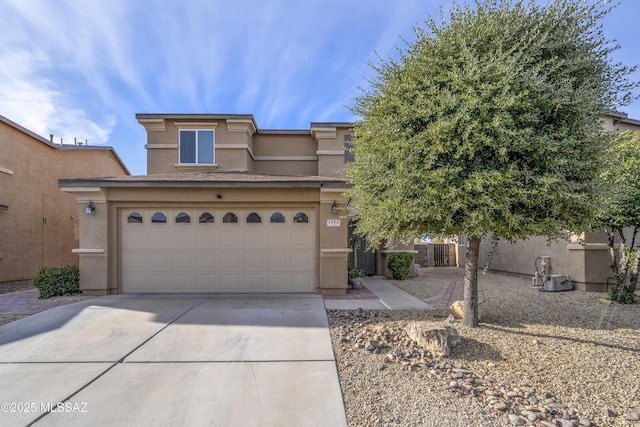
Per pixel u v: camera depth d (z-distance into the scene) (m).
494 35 4.73
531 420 3.05
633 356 4.45
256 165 14.36
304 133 14.39
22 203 12.45
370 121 5.38
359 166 5.59
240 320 6.32
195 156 13.21
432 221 5.07
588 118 4.49
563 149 4.29
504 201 4.29
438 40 4.97
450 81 4.69
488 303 7.83
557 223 4.48
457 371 4.04
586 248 9.45
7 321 6.33
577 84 4.77
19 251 12.30
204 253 9.09
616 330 5.61
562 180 4.24
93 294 8.73
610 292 8.20
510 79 4.23
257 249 9.12
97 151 16.53
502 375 3.95
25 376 4.01
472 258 5.73
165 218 9.09
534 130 4.41
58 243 14.27
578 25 4.77
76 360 4.46
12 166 12.02
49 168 13.80
